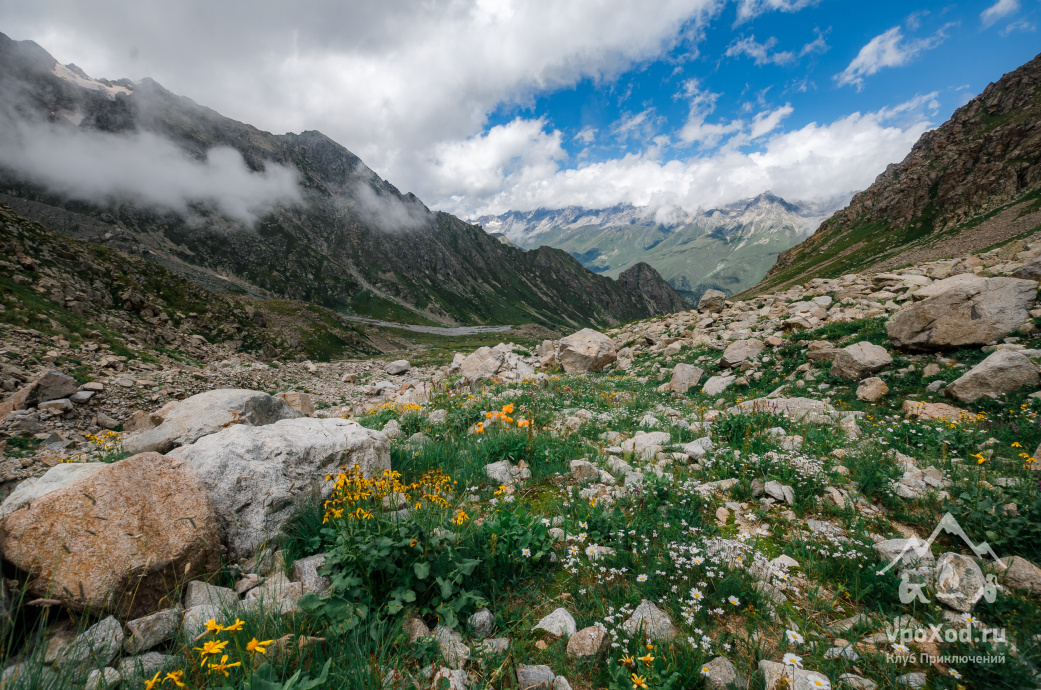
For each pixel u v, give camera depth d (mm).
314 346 129750
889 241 150750
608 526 4887
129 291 55062
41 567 3287
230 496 4414
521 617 3664
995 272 19266
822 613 3777
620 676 2904
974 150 153750
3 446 14711
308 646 2947
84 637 2977
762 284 181750
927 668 3143
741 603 3844
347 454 5449
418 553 3732
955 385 10125
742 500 6000
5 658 2820
